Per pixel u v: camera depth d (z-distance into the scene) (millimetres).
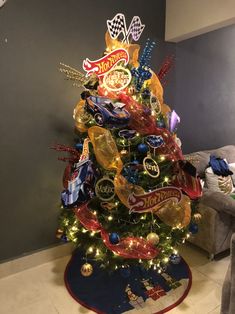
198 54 3227
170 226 1928
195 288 2141
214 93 3539
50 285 2205
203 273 2309
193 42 3127
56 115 2318
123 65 1973
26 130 2207
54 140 2348
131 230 1863
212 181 2701
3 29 1995
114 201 1805
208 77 3410
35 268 2404
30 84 2160
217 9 2350
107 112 1688
